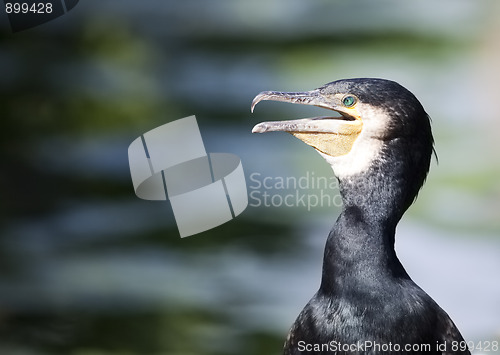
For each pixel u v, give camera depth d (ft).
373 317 22.07
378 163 23.16
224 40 101.09
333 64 93.35
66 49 81.20
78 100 73.15
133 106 74.23
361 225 22.86
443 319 22.43
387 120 23.18
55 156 64.08
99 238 52.39
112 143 66.85
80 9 84.48
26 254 50.49
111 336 42.83
